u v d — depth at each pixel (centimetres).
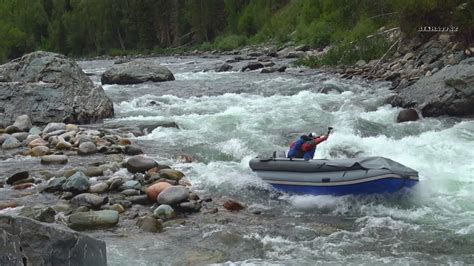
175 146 1277
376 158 920
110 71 2447
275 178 960
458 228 773
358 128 1380
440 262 664
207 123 1515
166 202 860
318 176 920
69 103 1599
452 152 1124
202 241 735
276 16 6319
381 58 2406
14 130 1446
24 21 10262
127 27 8844
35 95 1592
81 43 9506
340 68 2609
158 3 8362
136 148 1202
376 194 884
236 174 1044
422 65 2133
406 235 756
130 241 731
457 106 1480
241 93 2016
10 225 518
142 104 1859
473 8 2133
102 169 1048
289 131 1391
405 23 2342
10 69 1695
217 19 7806
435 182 941
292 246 720
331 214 862
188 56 5884
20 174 995
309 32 4269
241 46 6056
